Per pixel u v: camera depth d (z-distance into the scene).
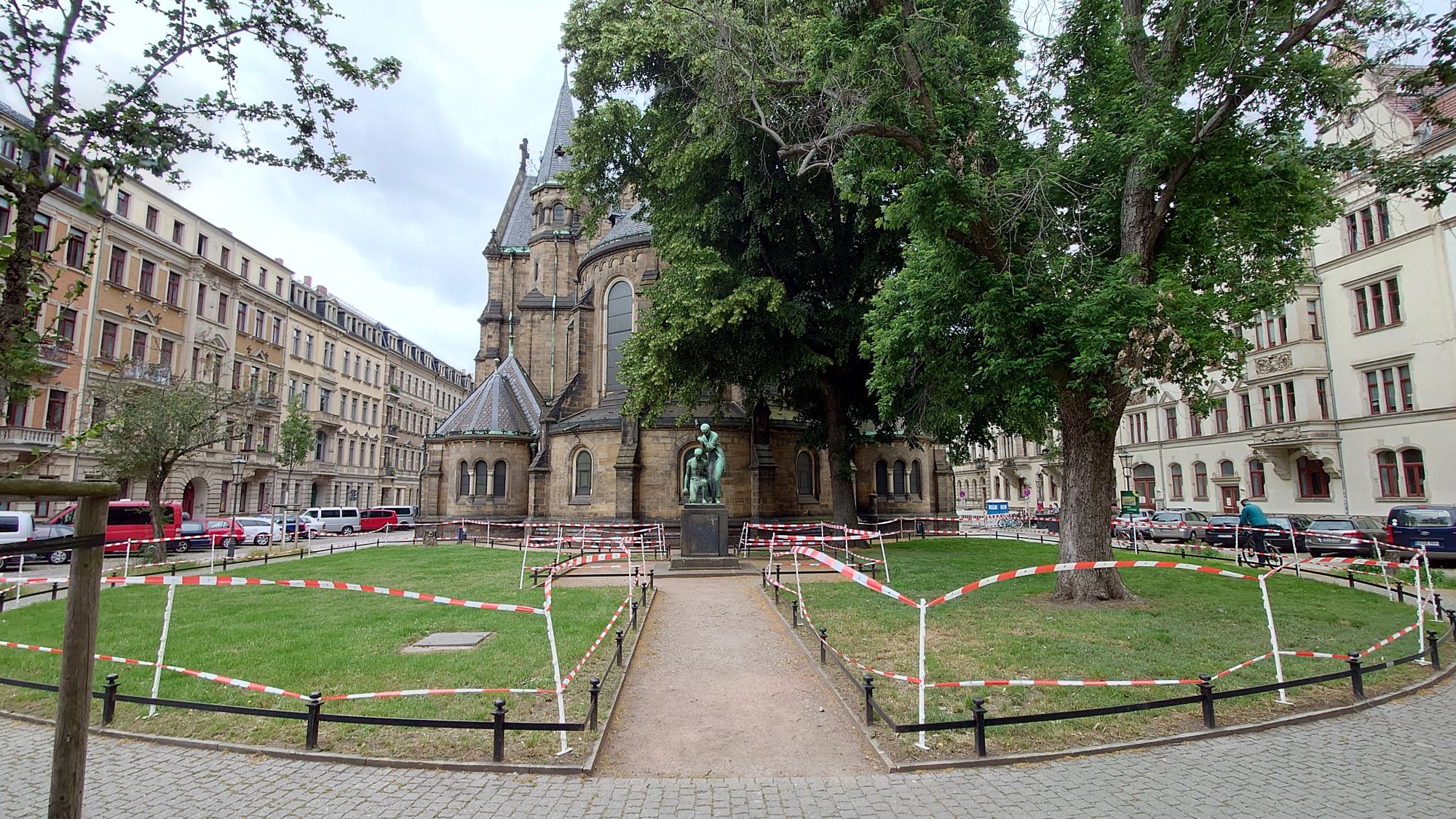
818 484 33.31
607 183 25.38
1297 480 32.28
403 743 6.41
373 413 65.81
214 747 6.36
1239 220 12.45
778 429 32.00
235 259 45.47
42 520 27.92
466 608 12.85
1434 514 21.47
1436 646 8.72
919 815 5.13
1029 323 11.93
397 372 71.44
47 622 11.69
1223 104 11.09
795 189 22.19
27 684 7.10
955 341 14.31
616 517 29.09
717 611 12.78
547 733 6.62
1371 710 7.32
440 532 35.47
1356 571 17.83
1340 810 5.16
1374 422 28.72
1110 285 10.73
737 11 15.92
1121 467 45.25
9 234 4.23
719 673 8.87
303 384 53.56
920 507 37.19
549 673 8.43
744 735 6.83
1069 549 13.14
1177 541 30.45
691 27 15.50
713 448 19.45
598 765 6.12
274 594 14.66
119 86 5.05
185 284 40.94
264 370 48.28
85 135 4.84
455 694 7.70
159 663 7.35
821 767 6.06
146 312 37.47
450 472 36.25
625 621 11.56
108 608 12.95
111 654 9.27
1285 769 5.88
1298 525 26.31
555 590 14.99
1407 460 27.64
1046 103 13.45
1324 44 11.02
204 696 7.58
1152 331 11.46
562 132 49.00
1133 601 12.81
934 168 11.88
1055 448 24.45
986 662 8.78
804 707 7.61
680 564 18.41
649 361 20.97
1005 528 44.78
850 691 7.82
